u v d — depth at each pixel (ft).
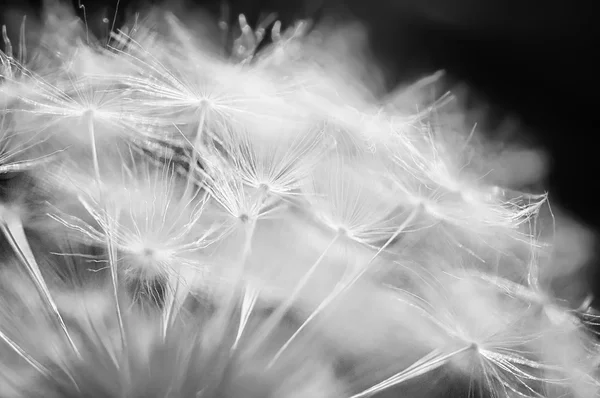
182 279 0.18
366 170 0.19
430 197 0.19
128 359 0.18
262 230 0.19
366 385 0.18
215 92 0.19
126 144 0.19
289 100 0.19
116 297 0.17
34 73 0.19
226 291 0.18
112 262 0.18
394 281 0.19
